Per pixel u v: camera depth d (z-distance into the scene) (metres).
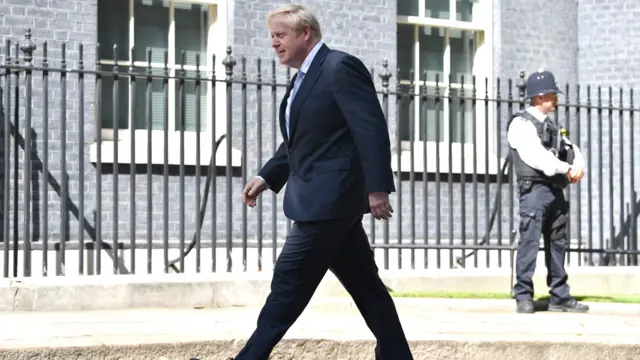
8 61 9.53
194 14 12.42
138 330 7.98
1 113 10.84
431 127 13.96
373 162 5.73
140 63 12.09
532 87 10.07
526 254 10.08
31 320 8.55
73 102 11.34
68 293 9.50
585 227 14.52
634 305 10.45
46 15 11.20
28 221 9.59
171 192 11.93
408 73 13.85
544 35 14.47
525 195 10.09
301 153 5.94
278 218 12.56
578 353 8.04
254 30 12.47
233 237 12.25
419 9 13.93
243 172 10.48
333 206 5.82
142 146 11.83
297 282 5.93
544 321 9.41
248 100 12.41
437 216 11.56
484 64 14.26
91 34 11.46
